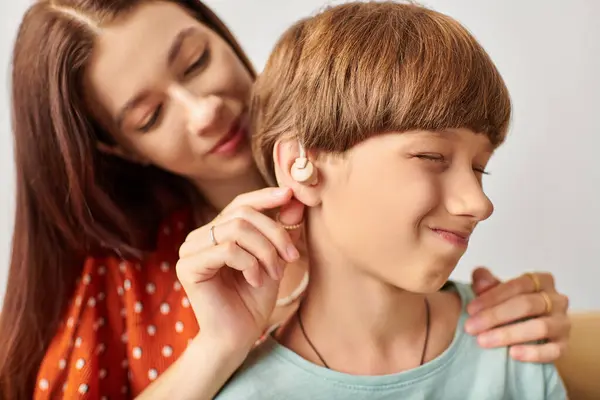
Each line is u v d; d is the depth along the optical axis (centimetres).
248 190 95
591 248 131
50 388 89
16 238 94
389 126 56
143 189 101
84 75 84
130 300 91
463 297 75
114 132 90
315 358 68
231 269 70
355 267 64
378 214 59
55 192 92
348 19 62
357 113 57
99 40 81
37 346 93
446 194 58
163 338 90
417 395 66
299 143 61
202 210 101
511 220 131
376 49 58
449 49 57
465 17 122
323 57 60
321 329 68
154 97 82
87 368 88
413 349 69
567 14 120
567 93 123
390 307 66
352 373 67
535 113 125
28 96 88
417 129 56
